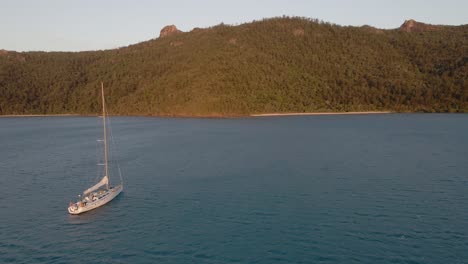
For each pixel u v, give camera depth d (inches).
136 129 6747.1
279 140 4931.1
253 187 2642.7
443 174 2930.6
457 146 4252.0
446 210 2149.4
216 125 7214.6
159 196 2488.9
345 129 6210.6
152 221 2066.9
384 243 1758.1
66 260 1673.2
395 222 1988.2
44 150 4505.4
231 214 2134.6
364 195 2429.9
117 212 2214.6
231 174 3021.7
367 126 6673.2
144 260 1656.0
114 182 2859.3
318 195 2439.7
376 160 3501.5
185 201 2374.5
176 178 2930.6
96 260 1668.3
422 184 2662.4
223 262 1621.6
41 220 2123.5
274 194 2475.4
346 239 1801.2
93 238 1879.9
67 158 3912.4
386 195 2425.0
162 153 4077.3
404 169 3117.6
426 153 3831.2
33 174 3186.5
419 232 1865.2
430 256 1637.6
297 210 2175.2
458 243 1747.0
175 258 1664.6
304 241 1788.9
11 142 5334.6
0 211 2274.9
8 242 1856.5
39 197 2541.8
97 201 2294.5
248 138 5187.0
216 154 3941.9
